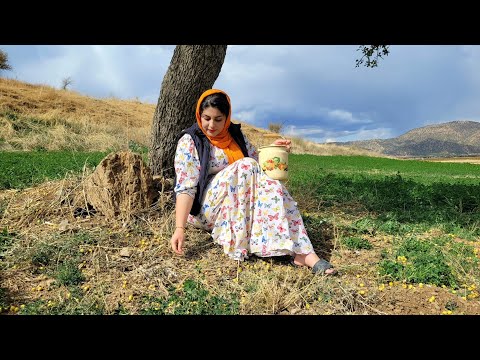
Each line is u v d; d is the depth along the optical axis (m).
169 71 6.09
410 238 5.28
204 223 4.50
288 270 4.10
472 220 6.46
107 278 4.00
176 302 3.55
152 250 4.49
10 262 4.26
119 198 5.23
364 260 4.58
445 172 18.86
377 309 3.54
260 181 4.32
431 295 3.78
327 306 3.57
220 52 6.06
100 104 29.23
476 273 4.29
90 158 12.80
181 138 4.43
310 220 5.71
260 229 4.29
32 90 27.47
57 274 4.04
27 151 16.92
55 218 5.31
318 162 20.72
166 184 5.72
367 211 6.86
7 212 5.57
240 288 3.81
